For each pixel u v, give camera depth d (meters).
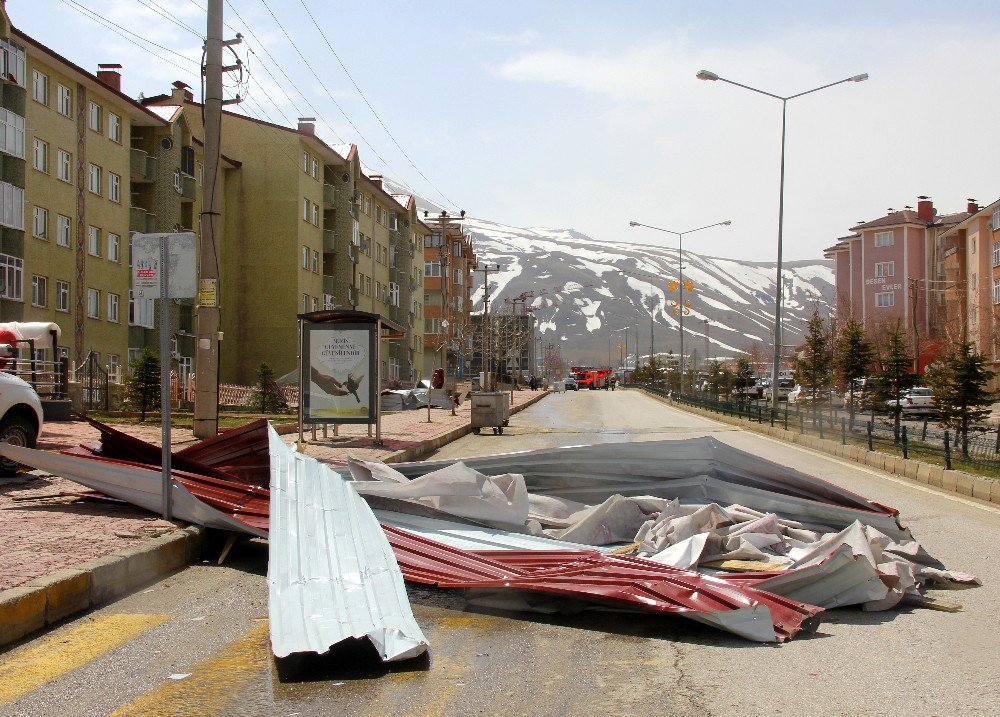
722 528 8.95
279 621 5.80
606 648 6.06
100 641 6.13
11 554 7.54
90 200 42.94
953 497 15.02
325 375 20.92
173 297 9.61
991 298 63.78
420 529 8.89
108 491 10.10
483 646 6.07
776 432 31.08
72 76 41.00
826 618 6.93
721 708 4.94
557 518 10.25
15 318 36.72
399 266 83.12
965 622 6.84
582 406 59.72
